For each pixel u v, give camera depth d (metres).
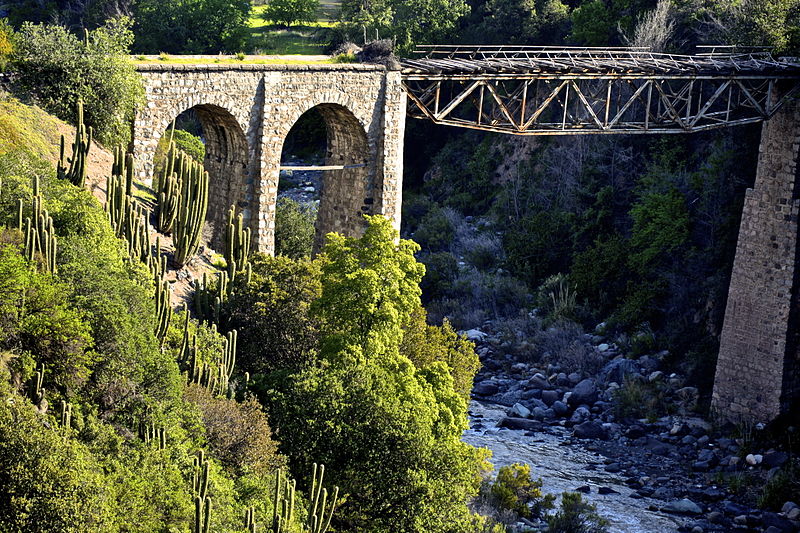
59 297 35.03
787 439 62.78
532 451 61.53
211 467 33.91
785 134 64.38
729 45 76.75
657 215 80.69
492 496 50.78
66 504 27.03
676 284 77.25
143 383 36.28
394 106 64.38
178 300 50.09
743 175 75.94
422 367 49.94
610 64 63.56
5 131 49.38
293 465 40.09
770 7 74.25
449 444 42.19
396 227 66.50
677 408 68.50
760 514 55.50
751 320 66.06
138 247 46.44
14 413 28.92
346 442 40.00
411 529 38.81
